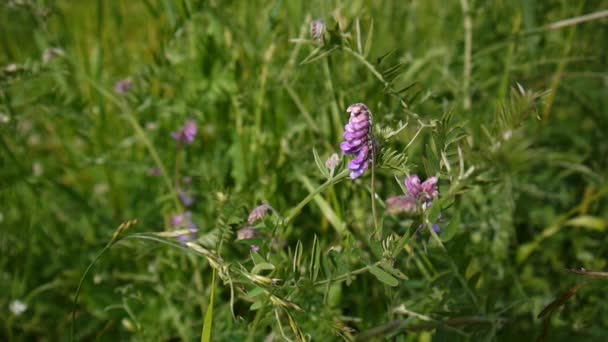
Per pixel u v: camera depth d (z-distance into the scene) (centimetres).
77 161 83
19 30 90
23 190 79
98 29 83
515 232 73
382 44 83
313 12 72
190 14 75
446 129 49
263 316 55
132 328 64
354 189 66
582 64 85
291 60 73
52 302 74
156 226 78
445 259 55
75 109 77
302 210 71
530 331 60
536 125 81
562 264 72
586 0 84
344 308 65
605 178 79
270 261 53
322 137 71
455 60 81
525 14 77
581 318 61
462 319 53
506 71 76
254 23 83
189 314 67
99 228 79
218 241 52
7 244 75
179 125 80
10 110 74
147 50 87
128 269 75
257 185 70
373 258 62
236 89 76
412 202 48
